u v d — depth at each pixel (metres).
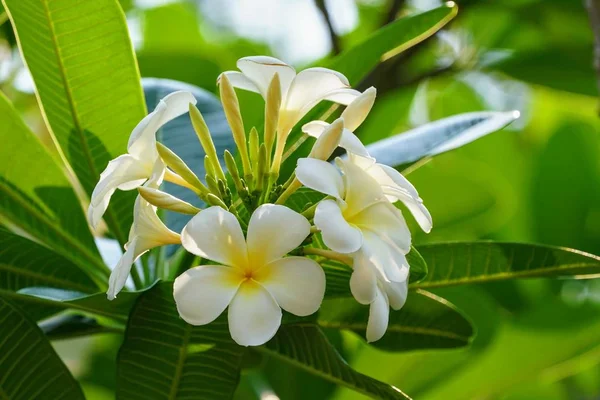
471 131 1.39
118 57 1.34
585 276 1.34
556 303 1.62
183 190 1.42
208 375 1.31
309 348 1.35
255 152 1.29
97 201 1.24
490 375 1.61
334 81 1.30
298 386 1.64
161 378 1.32
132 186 1.27
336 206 1.21
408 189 1.23
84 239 1.42
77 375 1.68
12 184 1.41
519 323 1.61
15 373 1.32
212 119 1.47
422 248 1.35
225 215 1.21
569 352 1.60
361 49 1.40
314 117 1.37
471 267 1.36
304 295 1.20
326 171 1.22
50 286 1.37
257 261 1.21
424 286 1.37
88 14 1.32
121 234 1.40
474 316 1.66
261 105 1.55
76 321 1.40
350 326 1.40
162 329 1.29
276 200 1.28
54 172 1.41
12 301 1.31
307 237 1.25
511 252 1.34
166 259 1.41
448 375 1.62
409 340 1.44
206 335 1.29
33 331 1.31
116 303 1.29
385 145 1.40
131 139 1.24
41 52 1.33
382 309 1.22
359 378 1.32
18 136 1.39
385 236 1.22
